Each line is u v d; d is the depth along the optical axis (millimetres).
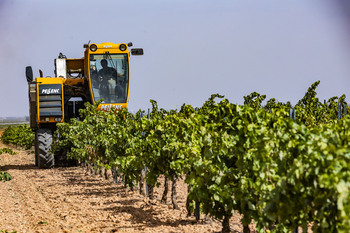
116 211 14797
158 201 16609
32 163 35312
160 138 14797
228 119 10102
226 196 9766
